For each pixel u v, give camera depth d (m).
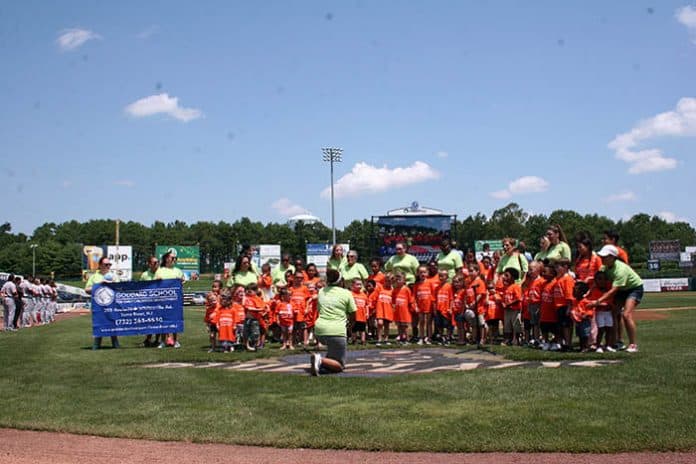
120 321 15.26
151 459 6.18
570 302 11.97
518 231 108.25
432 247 41.78
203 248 126.56
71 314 39.66
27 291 26.41
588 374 9.05
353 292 14.95
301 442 6.52
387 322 15.20
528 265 13.95
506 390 8.26
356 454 6.23
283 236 122.56
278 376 10.13
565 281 12.09
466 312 14.20
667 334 14.04
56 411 8.04
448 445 6.29
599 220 107.75
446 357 12.06
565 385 8.41
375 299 15.17
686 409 7.09
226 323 13.99
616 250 11.32
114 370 11.24
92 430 7.14
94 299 15.19
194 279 72.31
